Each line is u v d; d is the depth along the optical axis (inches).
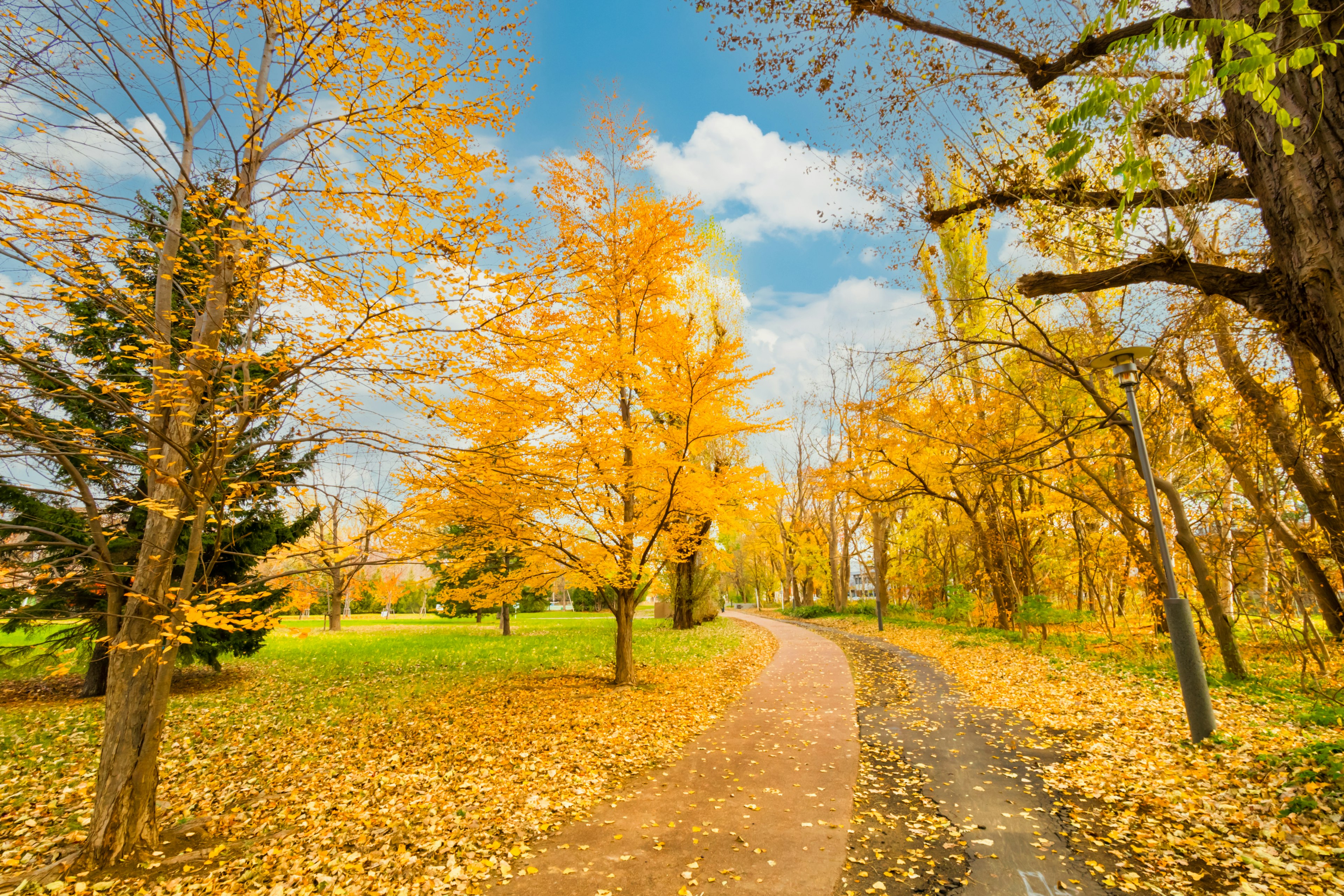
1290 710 294.7
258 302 204.5
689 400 371.2
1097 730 299.7
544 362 250.5
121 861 184.7
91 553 186.5
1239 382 347.6
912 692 428.5
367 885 169.8
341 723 365.4
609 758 280.2
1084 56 213.8
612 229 401.4
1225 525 412.5
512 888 166.9
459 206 195.5
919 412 613.6
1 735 337.1
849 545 1386.6
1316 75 79.9
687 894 161.8
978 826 198.5
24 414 171.6
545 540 404.5
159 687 198.5
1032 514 660.1
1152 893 152.3
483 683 484.4
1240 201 205.5
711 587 1080.8
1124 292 333.1
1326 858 157.5
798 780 249.4
